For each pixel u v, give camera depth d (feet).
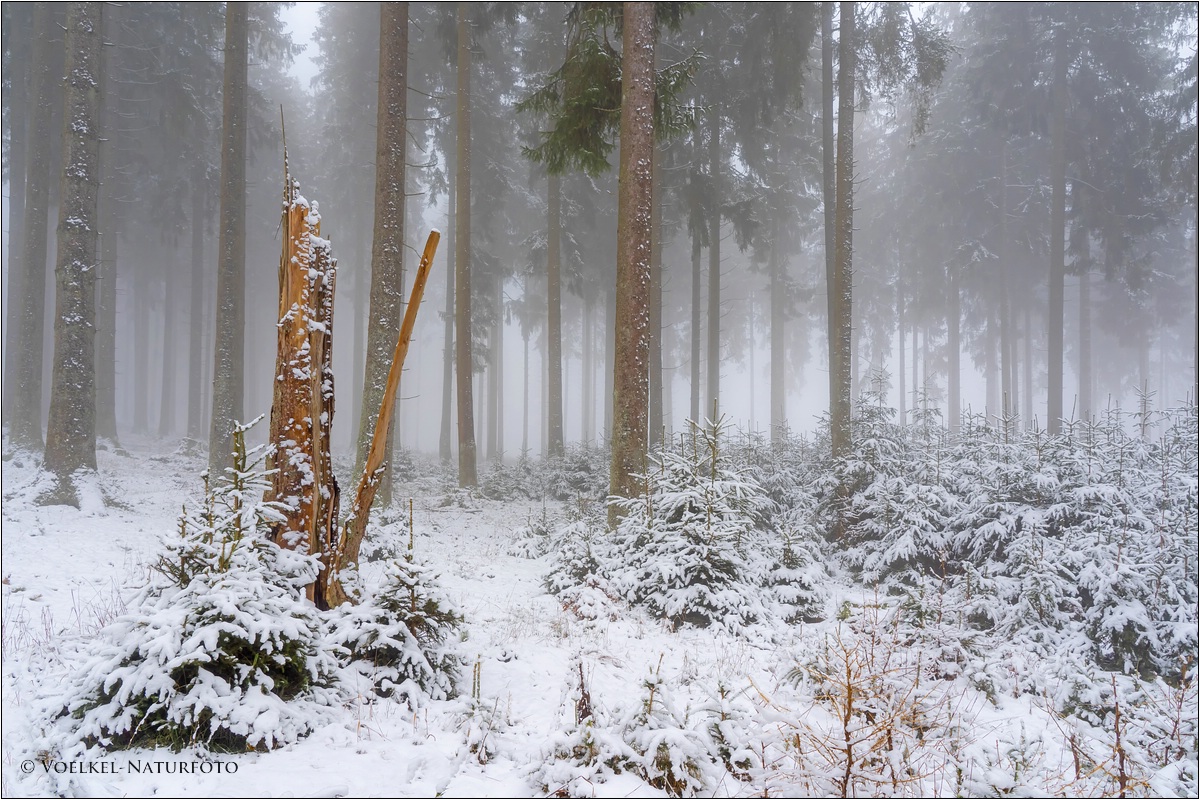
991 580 24.57
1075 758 13.30
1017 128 90.53
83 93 41.86
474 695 15.29
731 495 28.91
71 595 23.18
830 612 27.58
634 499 32.24
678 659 21.18
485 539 42.11
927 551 31.09
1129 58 84.33
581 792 11.86
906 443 43.68
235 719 12.44
